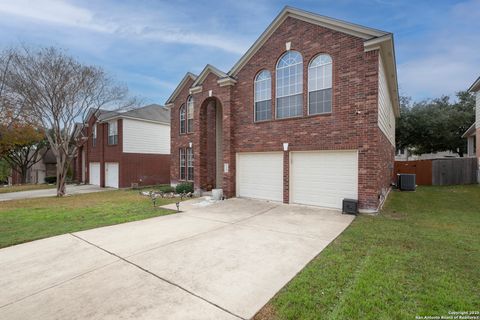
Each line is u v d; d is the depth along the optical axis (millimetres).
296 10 9195
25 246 5160
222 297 3115
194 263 4172
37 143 27375
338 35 8383
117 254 4629
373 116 7699
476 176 14836
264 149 10312
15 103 14844
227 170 11258
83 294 3229
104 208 9570
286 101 9750
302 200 9383
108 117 18750
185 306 2928
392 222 6688
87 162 22172
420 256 4270
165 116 21344
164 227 6543
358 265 3949
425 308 2791
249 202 10109
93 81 14945
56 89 13609
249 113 10836
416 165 16062
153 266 4070
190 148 15406
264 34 10141
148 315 2760
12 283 3564
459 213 7707
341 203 8453
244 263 4148
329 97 8672
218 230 6203
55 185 22922
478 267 3822
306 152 9234
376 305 2854
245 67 10977
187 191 13438
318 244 5055
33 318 2752
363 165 7895
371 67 7738
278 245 5031
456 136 23750
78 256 4562
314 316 2697
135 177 18641
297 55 9453
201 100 12688
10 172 31062
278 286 3369
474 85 13930
